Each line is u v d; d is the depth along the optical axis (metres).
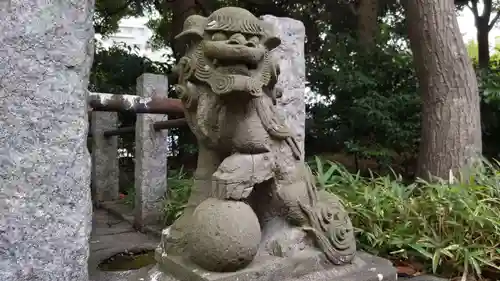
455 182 2.80
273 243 1.67
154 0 5.85
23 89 1.09
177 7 4.91
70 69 1.14
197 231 1.48
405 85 4.36
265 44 1.62
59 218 1.15
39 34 1.09
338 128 4.50
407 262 2.37
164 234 1.72
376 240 2.38
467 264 2.13
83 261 1.19
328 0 5.30
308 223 1.73
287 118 2.43
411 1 3.30
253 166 1.58
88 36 1.17
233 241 1.44
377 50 4.39
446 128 3.16
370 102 4.04
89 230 1.22
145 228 2.96
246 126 1.58
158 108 2.55
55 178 1.13
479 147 3.18
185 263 1.56
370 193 2.65
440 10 3.20
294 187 1.72
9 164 1.09
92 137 3.96
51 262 1.15
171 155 5.34
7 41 1.06
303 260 1.62
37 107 1.10
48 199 1.13
